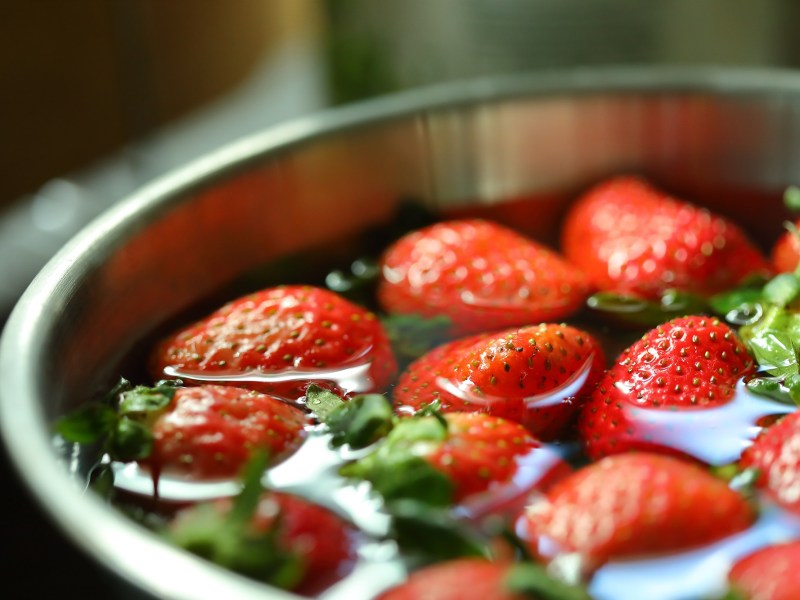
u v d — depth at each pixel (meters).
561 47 0.48
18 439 0.24
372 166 0.35
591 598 0.23
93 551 0.22
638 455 0.25
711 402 0.28
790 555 0.24
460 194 0.36
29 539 0.35
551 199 0.37
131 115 0.56
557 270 0.33
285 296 0.30
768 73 0.36
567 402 0.28
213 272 0.32
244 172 0.33
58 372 0.27
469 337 0.31
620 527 0.24
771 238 0.36
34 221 0.48
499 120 0.36
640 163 0.37
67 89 0.54
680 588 0.24
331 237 0.35
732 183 0.37
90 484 0.26
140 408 0.27
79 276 0.28
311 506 0.25
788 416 0.26
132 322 0.30
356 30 0.53
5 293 0.43
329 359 0.30
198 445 0.26
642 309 0.32
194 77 0.62
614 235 0.34
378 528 0.25
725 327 0.29
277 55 0.70
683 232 0.34
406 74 0.52
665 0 0.47
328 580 0.24
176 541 0.24
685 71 0.37
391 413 0.27
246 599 0.22
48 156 0.54
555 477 0.26
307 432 0.27
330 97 0.54
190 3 0.61
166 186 0.31
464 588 0.23
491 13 0.48
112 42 0.55
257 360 0.29
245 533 0.24
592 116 0.37
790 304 0.29
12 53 0.51
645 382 0.28
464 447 0.26
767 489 0.25
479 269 0.33
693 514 0.24
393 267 0.34
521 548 0.24
